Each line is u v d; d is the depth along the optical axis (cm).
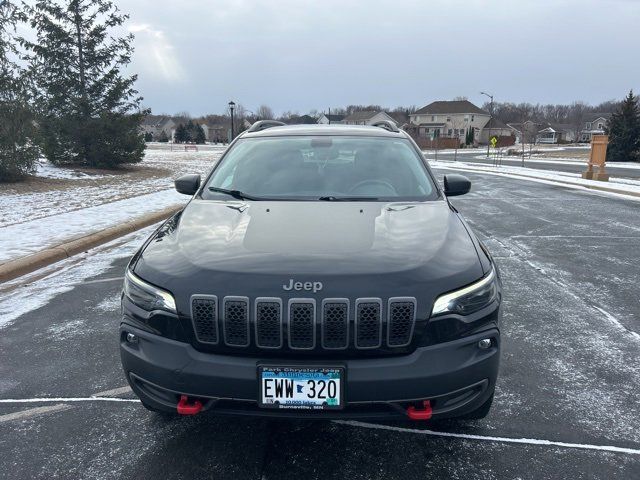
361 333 227
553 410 308
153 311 243
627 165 3841
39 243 714
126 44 2231
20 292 541
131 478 248
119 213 999
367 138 414
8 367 367
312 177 366
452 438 279
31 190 1403
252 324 228
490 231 893
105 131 2159
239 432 286
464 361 233
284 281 231
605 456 264
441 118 10269
